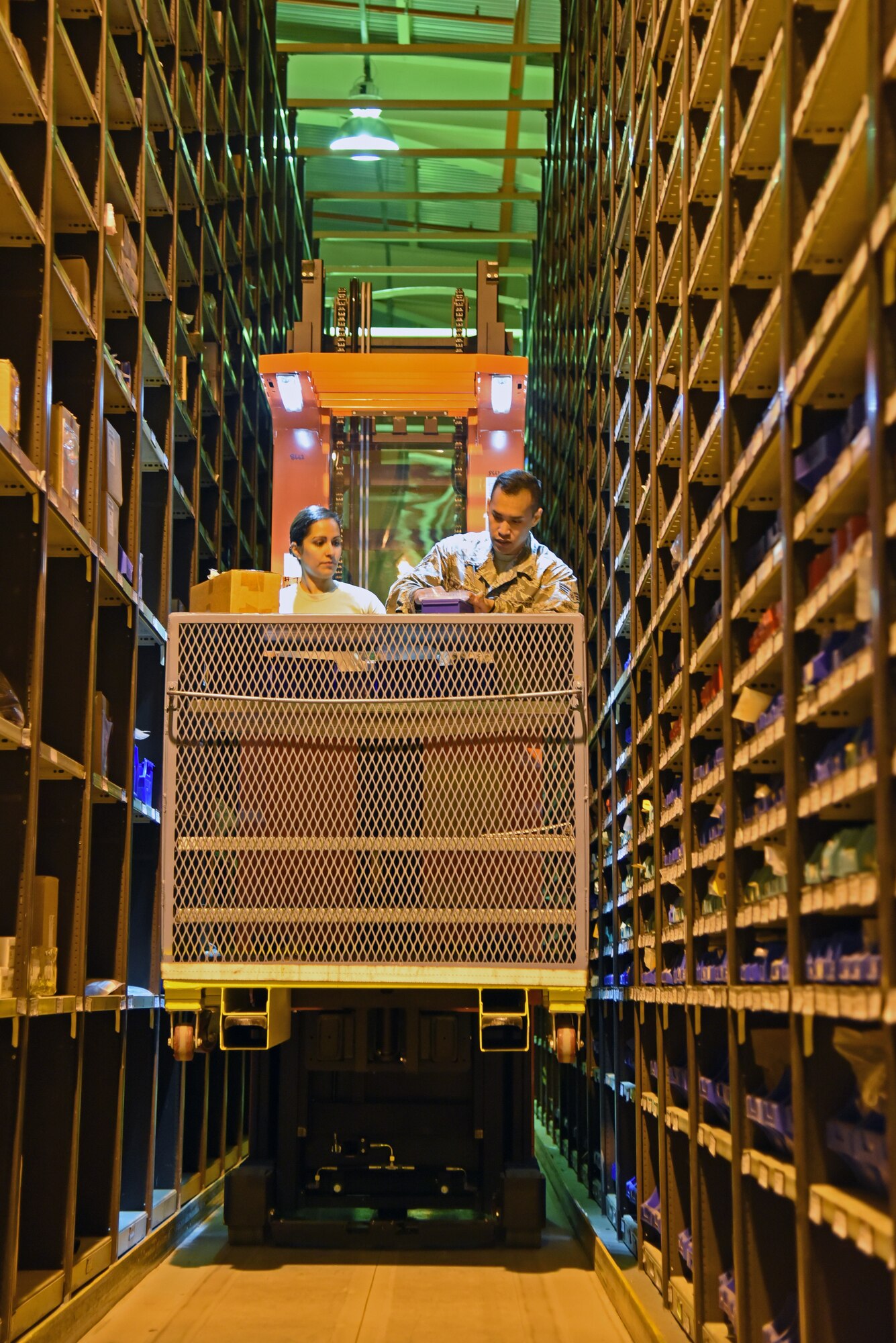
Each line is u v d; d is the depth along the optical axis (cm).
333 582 555
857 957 246
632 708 560
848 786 243
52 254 418
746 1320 322
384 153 1308
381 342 709
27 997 382
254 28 985
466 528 652
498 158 1412
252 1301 461
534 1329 429
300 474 661
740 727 362
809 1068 272
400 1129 561
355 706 433
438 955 431
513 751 432
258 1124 587
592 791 799
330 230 1616
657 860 484
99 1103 489
